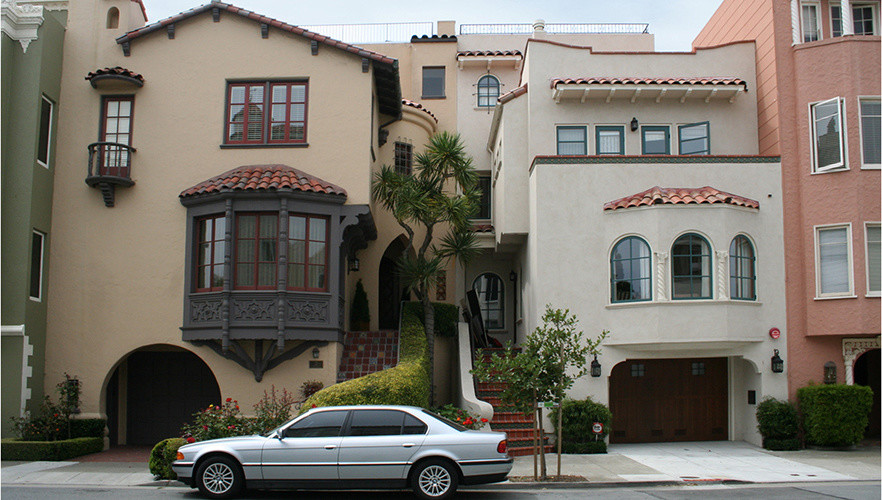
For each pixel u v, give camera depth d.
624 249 16.58
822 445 16.08
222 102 17.50
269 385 16.25
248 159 17.27
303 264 16.42
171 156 17.33
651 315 15.87
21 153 16.52
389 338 18.62
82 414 16.62
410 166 21.83
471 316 20.86
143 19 19.05
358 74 17.52
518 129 19.52
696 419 17.97
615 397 17.98
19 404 15.77
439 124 24.34
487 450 10.38
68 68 17.77
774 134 17.64
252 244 16.27
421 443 10.42
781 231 16.84
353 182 17.11
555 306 16.55
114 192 17.23
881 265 16.20
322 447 10.45
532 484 11.87
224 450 10.53
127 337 16.73
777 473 12.99
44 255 16.95
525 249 19.73
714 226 16.06
